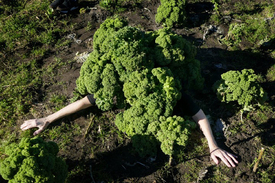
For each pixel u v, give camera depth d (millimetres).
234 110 5164
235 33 6121
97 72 4617
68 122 5121
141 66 4535
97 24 6930
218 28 6676
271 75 5758
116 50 4477
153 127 4219
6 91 5609
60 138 4922
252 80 4707
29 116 5258
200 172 4418
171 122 4125
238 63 6004
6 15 7316
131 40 4586
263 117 5078
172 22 6418
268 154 4605
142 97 4418
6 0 7660
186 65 5145
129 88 4465
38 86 5676
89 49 6297
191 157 4609
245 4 7309
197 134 4855
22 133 4973
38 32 6707
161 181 4363
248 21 6824
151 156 4594
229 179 4359
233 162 4434
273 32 6520
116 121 4711
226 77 4953
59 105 5367
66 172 4047
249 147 4684
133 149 4707
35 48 6406
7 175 3533
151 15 7105
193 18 6926
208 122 4691
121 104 4824
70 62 6043
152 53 4793
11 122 5172
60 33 6680
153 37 4977
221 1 7363
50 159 3666
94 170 4512
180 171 4477
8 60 6195
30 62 6098
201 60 6043
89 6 7309
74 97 5336
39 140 3836
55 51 6324
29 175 3498
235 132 4859
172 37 4816
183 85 5164
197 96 5441
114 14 7113
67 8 6980
